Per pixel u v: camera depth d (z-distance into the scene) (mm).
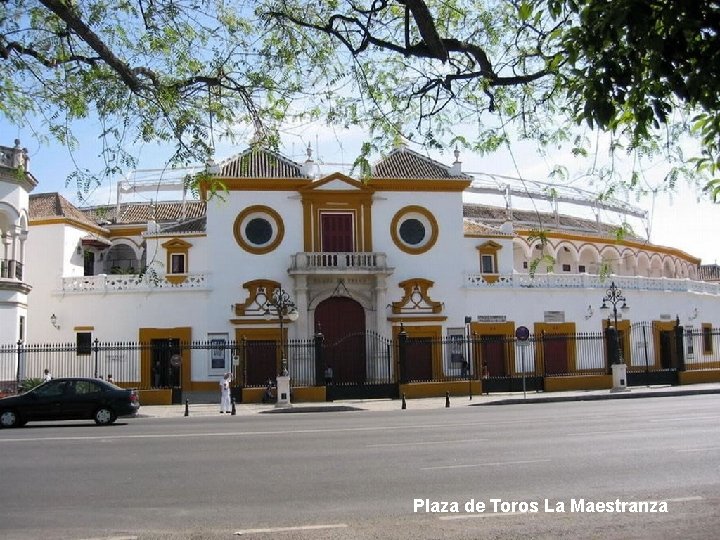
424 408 26812
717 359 46281
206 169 10586
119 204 47844
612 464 11898
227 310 37062
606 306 37938
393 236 38844
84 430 19344
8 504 9562
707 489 9859
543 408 24969
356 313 38062
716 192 7949
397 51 9312
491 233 40938
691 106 7102
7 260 31719
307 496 9836
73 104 10297
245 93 10391
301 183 38375
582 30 6332
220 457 13414
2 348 29797
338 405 28234
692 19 5703
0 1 9023
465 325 38469
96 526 8375
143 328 36594
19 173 10867
